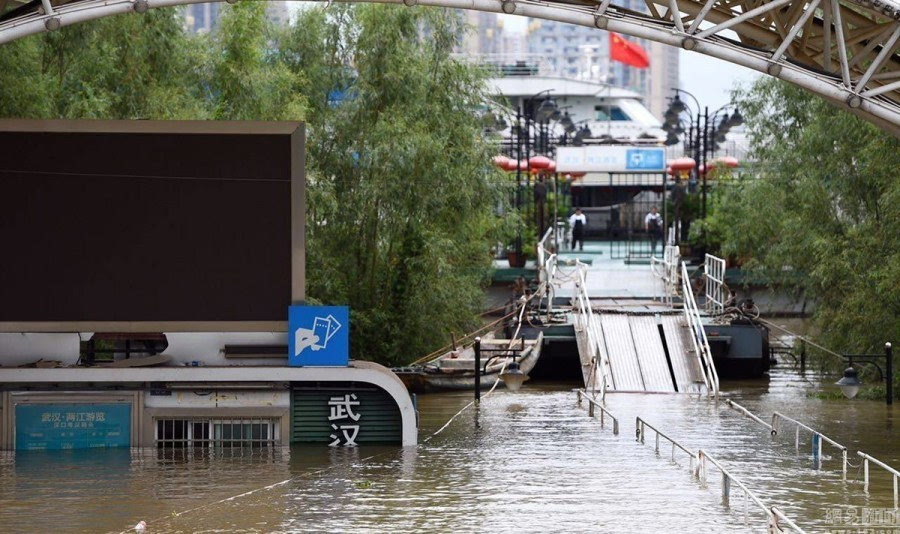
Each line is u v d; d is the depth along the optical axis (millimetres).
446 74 56344
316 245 54312
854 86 35750
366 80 55188
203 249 34500
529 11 34531
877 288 47625
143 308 34406
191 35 56219
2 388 34219
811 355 52938
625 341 53219
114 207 34438
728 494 27688
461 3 34500
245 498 28109
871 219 51031
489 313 65250
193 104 52312
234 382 34344
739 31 37250
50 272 34281
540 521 25891
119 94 51625
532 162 73625
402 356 55719
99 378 33906
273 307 34531
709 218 72875
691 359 52062
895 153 47500
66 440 34312
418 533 24812
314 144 55375
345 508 27141
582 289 55031
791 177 60688
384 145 53219
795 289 60094
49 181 34312
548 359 56406
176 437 34750
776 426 38188
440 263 54531
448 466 32219
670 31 34750
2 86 44375
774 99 60969
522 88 115125
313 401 35062
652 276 66750
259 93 52906
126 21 51219
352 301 56031
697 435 38062
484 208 57281
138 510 26844
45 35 49406
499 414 43188
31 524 25516
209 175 34562
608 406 45219
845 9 37969
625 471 31656
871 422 41000
